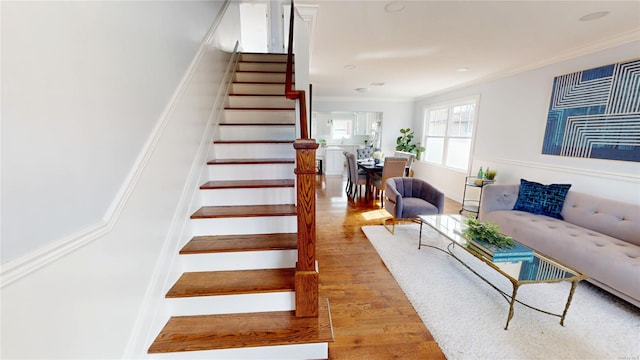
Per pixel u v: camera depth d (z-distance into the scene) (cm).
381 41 275
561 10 203
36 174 67
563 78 306
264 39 600
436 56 325
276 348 127
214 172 213
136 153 114
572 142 297
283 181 212
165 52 143
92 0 87
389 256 279
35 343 67
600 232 240
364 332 172
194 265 159
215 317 141
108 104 96
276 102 278
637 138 238
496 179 416
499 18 219
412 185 382
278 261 164
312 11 205
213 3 234
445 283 228
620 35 245
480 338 167
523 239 259
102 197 93
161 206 135
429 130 649
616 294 189
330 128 876
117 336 100
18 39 62
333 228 365
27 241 65
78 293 81
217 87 241
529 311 192
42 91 69
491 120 429
